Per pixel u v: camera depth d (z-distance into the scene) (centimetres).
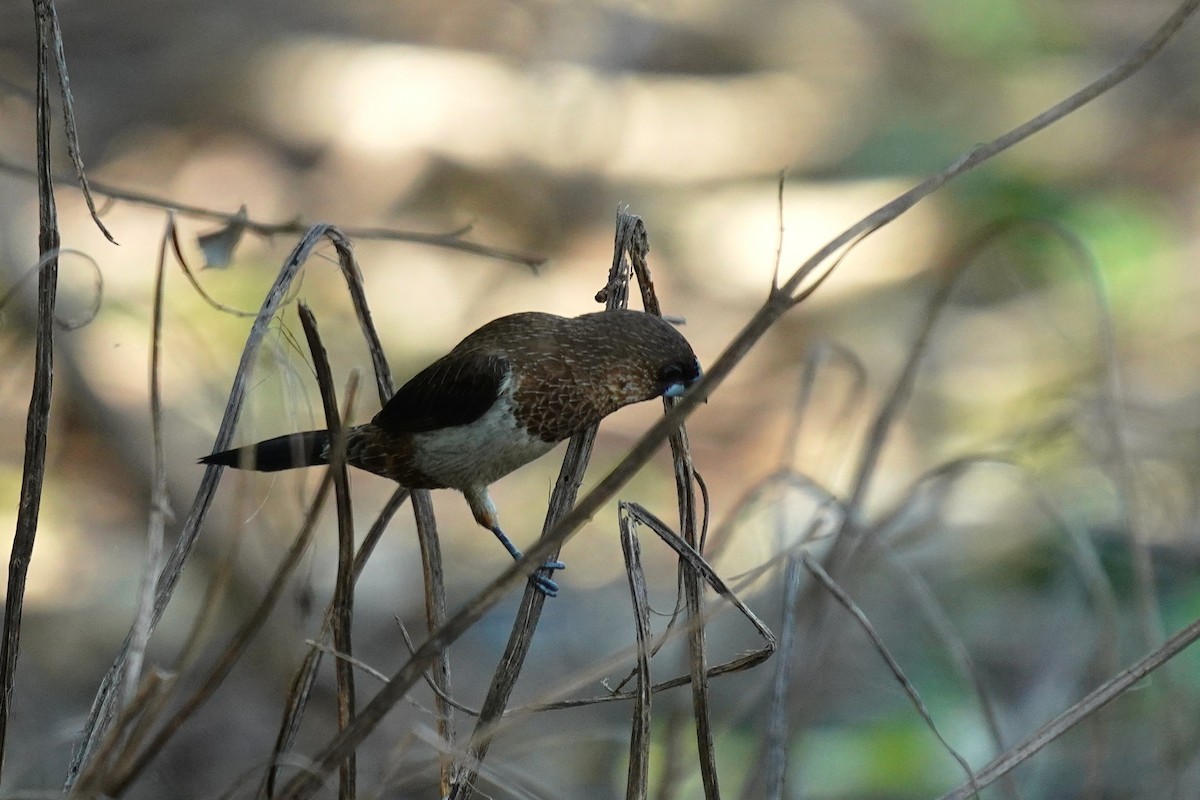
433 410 610
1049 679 995
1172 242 1780
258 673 1066
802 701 715
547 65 2289
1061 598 1101
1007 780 641
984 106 2252
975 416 1498
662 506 1459
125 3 2178
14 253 1334
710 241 1973
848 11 2539
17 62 1925
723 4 2514
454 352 625
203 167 1998
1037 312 1695
